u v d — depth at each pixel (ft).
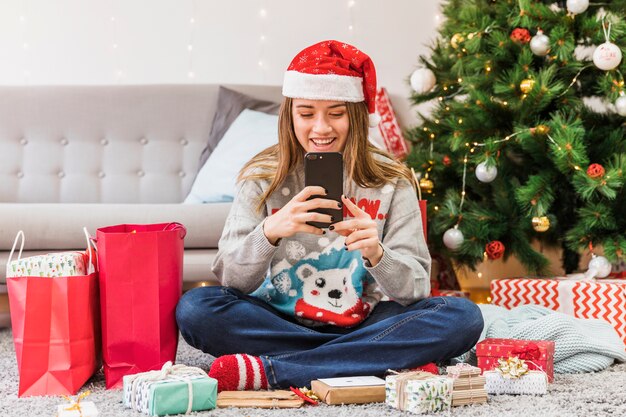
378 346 5.32
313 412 4.64
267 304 5.85
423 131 9.87
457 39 9.09
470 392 4.96
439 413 4.68
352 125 5.83
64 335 5.39
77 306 5.43
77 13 11.35
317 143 5.77
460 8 9.39
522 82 8.48
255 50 11.58
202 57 11.52
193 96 10.81
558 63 8.77
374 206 5.93
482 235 8.80
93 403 4.75
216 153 9.84
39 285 5.36
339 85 5.67
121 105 10.71
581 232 8.46
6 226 7.86
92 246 6.15
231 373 5.14
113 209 8.09
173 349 5.71
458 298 5.53
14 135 10.50
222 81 11.55
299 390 5.01
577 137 8.25
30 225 7.91
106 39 11.38
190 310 5.47
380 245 5.34
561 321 6.39
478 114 8.92
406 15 11.75
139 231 6.00
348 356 5.32
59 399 5.15
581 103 8.81
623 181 8.06
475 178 9.44
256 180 5.98
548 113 8.98
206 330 5.46
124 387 4.96
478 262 9.50
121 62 11.41
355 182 5.94
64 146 10.59
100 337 5.77
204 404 4.76
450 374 5.04
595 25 8.43
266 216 5.99
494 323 6.69
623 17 8.52
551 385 5.67
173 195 10.57
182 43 11.49
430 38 11.75
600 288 7.65
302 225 5.23
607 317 7.61
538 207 8.43
